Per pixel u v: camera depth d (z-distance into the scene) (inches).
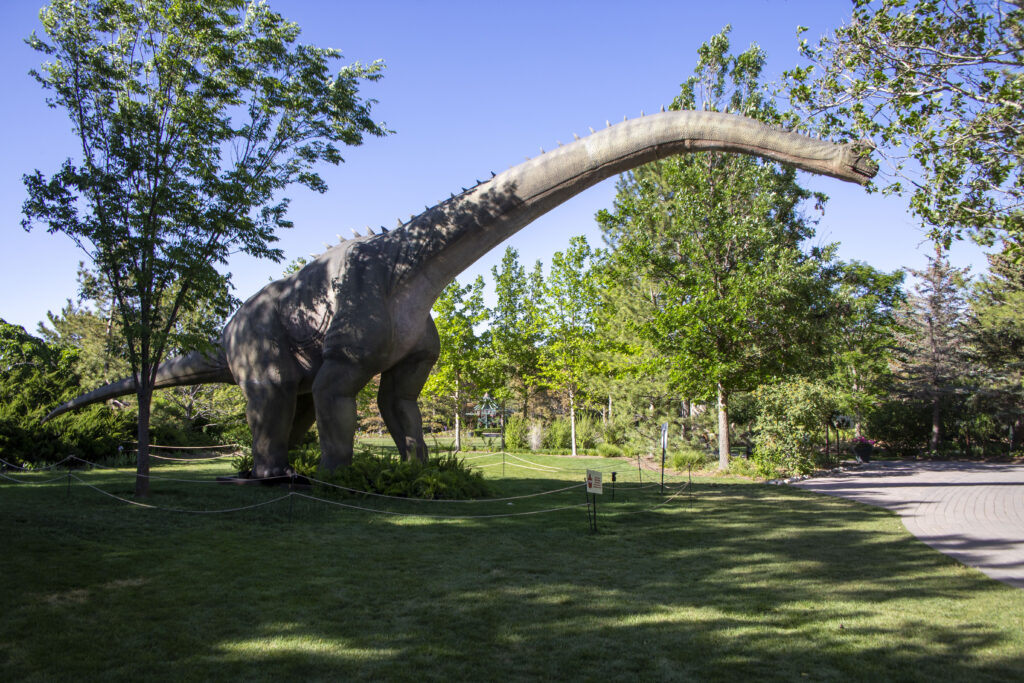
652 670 182.1
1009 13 349.7
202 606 229.3
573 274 1217.4
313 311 534.6
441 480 510.0
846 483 676.7
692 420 1083.3
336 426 509.4
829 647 199.9
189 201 446.6
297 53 497.7
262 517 398.6
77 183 420.2
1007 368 1109.7
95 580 251.9
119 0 429.4
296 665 181.3
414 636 205.6
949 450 1250.0
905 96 365.1
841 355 1043.3
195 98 454.3
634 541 357.4
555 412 1732.3
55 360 895.7
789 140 404.8
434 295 524.7
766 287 767.7
